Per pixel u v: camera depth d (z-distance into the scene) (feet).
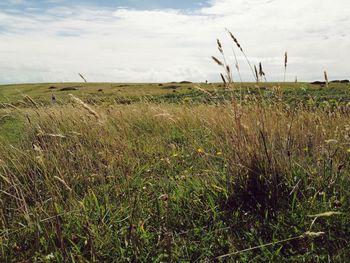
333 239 8.96
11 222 11.00
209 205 10.75
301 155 13.10
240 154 11.55
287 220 9.82
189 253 9.13
